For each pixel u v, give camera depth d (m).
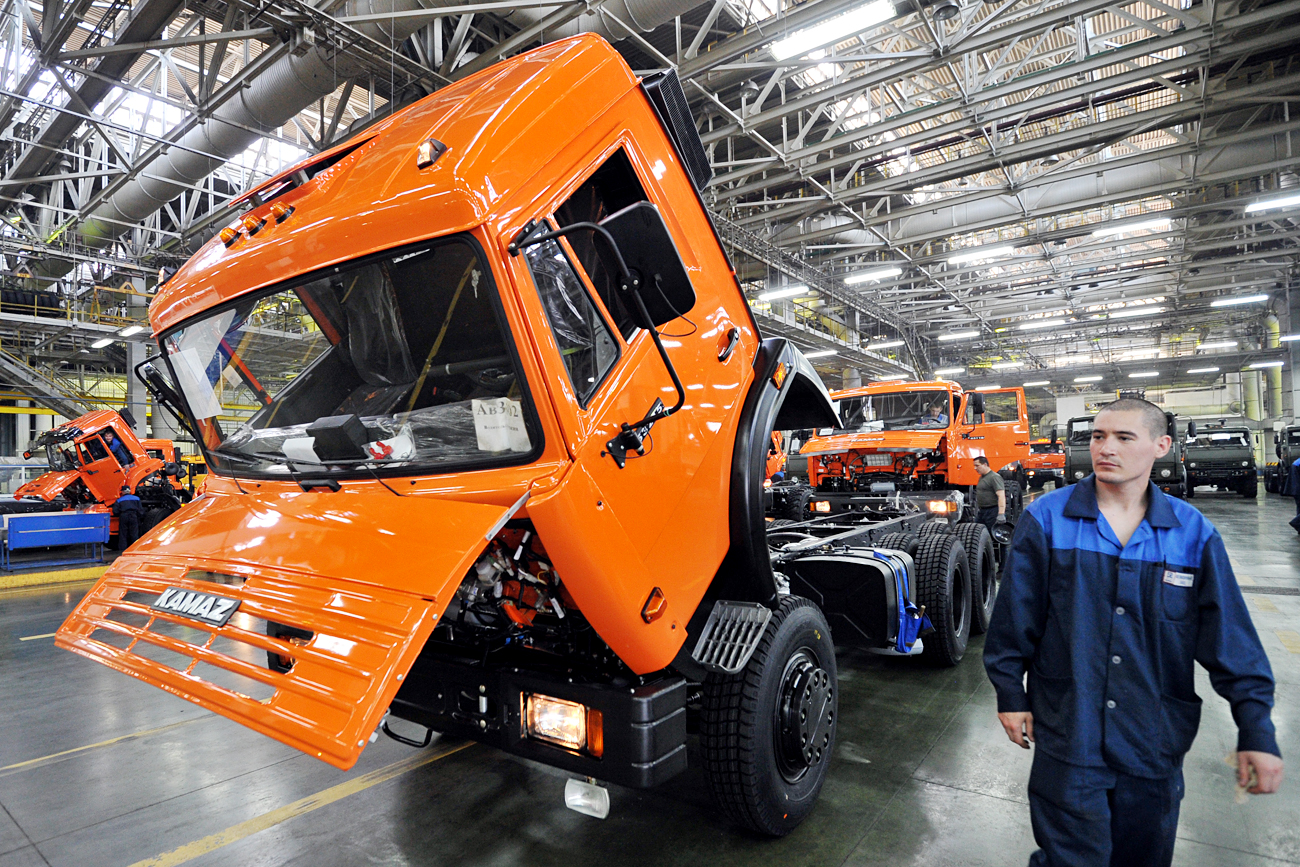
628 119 2.39
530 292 1.89
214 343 2.63
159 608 2.16
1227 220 18.73
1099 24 12.44
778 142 14.84
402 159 2.06
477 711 2.35
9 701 4.73
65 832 2.94
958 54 9.80
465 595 2.27
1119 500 1.76
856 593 4.04
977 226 16.31
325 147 10.96
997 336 33.44
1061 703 1.74
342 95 9.76
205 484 2.92
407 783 3.30
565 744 2.17
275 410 2.59
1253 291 28.56
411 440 2.16
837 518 6.14
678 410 2.29
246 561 2.11
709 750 2.54
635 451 2.13
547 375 1.88
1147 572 1.68
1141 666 1.66
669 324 2.40
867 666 4.96
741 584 2.67
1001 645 1.87
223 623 1.93
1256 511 15.76
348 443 2.24
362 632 1.64
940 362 35.38
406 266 2.04
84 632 2.35
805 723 2.76
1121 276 22.97
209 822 2.99
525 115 2.04
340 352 2.43
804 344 21.70
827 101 10.88
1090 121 14.88
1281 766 1.50
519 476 1.94
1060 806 1.69
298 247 2.17
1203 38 9.71
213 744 3.90
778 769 2.63
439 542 1.80
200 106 9.80
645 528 2.14
